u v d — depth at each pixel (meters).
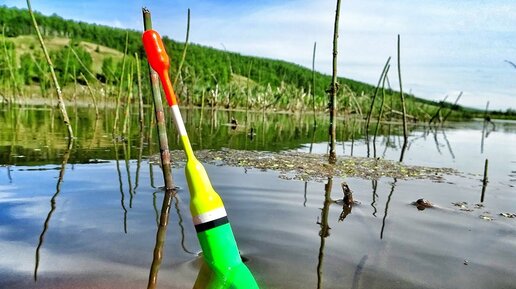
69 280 2.01
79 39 54.62
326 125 17.48
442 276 2.26
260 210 3.49
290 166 6.02
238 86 27.55
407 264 2.42
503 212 3.82
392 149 9.48
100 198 3.64
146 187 4.14
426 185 5.12
